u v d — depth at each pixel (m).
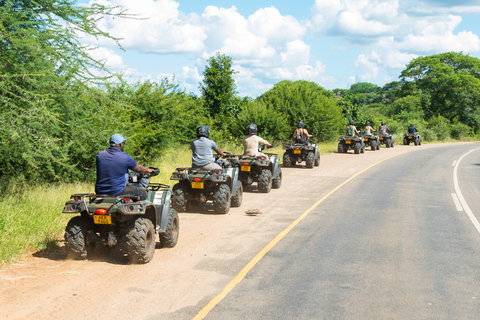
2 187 9.16
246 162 11.44
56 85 8.43
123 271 5.49
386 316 4.34
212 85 24.02
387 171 17.86
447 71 73.62
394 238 7.43
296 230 7.85
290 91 28.92
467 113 69.94
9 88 7.86
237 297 4.71
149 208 6.14
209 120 20.91
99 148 9.98
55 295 4.65
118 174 5.99
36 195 9.09
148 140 14.26
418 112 68.50
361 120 37.94
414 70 77.75
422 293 4.96
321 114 28.33
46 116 7.96
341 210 9.81
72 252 5.79
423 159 24.06
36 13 8.72
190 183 8.87
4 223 6.93
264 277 5.36
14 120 7.72
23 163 9.52
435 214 9.64
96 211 5.50
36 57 8.03
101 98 9.30
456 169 19.67
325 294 4.86
